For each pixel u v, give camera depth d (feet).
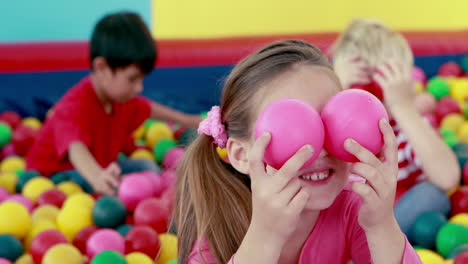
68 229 5.81
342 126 2.83
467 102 9.98
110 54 6.76
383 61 6.23
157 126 8.93
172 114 8.33
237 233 3.77
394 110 6.09
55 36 10.58
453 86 10.44
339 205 3.63
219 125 3.65
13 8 10.34
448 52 11.34
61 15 10.53
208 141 3.90
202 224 3.76
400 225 5.64
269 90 3.21
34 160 7.47
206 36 11.25
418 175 6.15
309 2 11.51
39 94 9.55
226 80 3.60
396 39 6.49
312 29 11.62
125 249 5.19
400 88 6.09
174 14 11.05
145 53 6.87
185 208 3.98
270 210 2.91
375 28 6.59
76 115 6.88
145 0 10.87
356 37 6.54
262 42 10.55
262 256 3.05
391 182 2.89
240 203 3.81
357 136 2.82
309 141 2.77
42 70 9.51
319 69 3.24
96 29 6.94
